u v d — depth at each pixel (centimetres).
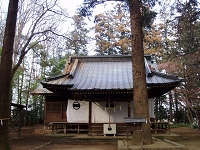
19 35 1333
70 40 1256
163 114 2523
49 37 1178
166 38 2469
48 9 1142
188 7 1116
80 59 1834
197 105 1866
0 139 691
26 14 1370
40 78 2694
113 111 1420
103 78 1504
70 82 1449
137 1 975
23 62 2511
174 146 800
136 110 897
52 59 2816
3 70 728
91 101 1373
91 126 1380
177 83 1293
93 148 948
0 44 1542
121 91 1298
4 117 709
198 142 1125
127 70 1627
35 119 2384
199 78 1797
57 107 1775
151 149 774
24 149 897
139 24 966
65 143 1134
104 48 2994
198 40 1509
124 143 902
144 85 916
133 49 953
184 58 1698
